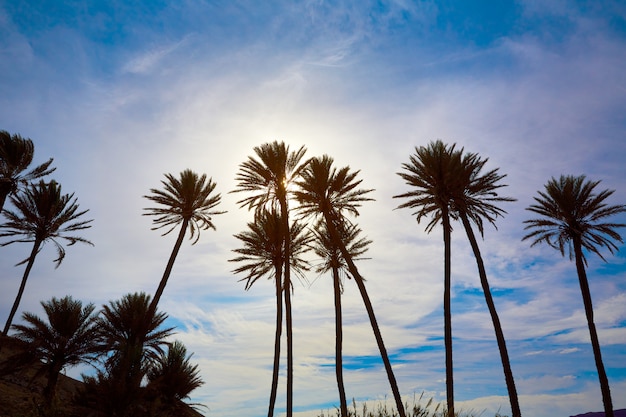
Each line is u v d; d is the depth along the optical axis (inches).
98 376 681.0
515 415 882.1
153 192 1184.8
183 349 951.0
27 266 1180.5
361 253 1283.2
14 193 1228.5
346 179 1075.3
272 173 1098.1
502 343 951.6
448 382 921.5
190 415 893.2
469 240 1056.2
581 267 1177.4
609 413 1026.1
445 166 1042.7
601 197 1151.6
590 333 1128.2
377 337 951.0
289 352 978.7
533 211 1238.9
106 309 1043.3
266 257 1083.9
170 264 1147.3
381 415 234.8
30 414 650.2
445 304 999.6
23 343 945.5
